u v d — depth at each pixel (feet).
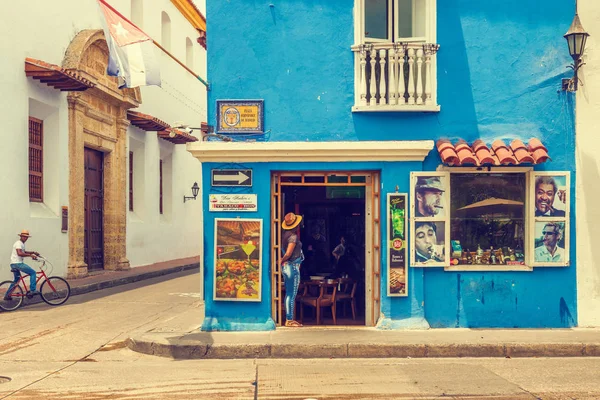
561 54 34.99
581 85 34.78
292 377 25.90
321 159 33.96
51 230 57.67
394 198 33.91
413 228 33.81
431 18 34.73
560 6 35.06
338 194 40.68
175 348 30.45
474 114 34.73
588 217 34.68
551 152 34.73
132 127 78.69
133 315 42.55
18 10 52.54
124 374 26.78
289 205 41.14
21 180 52.90
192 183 105.19
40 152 58.23
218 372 26.96
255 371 27.12
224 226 34.04
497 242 34.91
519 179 34.99
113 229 72.79
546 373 26.50
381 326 33.86
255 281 33.91
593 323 34.53
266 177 34.17
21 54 52.95
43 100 56.54
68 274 60.85
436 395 22.86
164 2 90.38
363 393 23.20
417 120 34.71
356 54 34.53
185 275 76.43
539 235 34.27
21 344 33.45
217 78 34.88
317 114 34.71
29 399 22.76
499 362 28.99
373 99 34.14
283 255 35.24
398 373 26.58
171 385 24.67
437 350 30.22
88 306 47.01
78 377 26.27
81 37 61.41
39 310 45.09
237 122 34.71
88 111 64.59
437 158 34.35
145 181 83.25
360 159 33.94
